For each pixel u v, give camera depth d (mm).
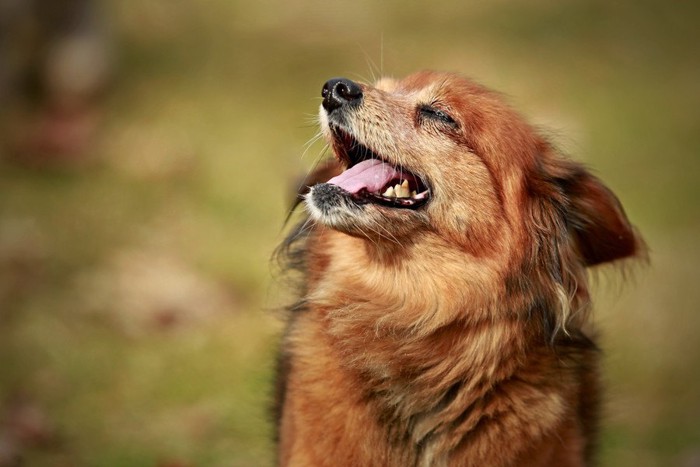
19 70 15992
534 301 6500
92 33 16328
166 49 18688
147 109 16281
